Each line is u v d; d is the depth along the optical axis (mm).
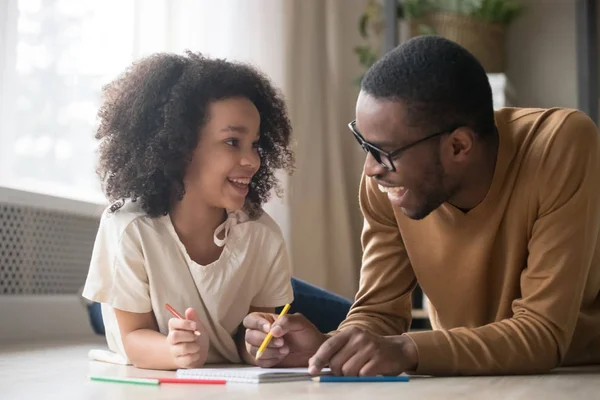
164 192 1620
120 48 3227
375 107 1333
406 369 1317
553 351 1377
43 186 3080
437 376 1359
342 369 1300
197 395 1133
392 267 1598
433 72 1318
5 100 2898
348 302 2400
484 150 1400
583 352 1598
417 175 1357
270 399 1078
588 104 3855
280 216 3605
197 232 1650
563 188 1394
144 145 1631
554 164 1399
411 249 1552
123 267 1587
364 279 1616
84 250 3271
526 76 4309
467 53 1374
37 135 3057
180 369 1443
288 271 1751
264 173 1810
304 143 3822
